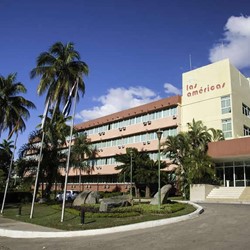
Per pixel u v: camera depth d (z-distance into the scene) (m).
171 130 45.97
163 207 19.38
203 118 42.06
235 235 11.52
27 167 32.91
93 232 13.55
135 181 40.69
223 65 41.41
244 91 43.56
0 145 59.22
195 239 11.15
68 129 34.38
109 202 21.67
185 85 45.53
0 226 16.12
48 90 28.91
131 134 52.91
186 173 34.00
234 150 32.41
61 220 16.59
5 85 34.47
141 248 10.18
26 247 11.34
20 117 34.75
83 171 58.59
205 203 27.19
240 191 31.72
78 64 29.55
